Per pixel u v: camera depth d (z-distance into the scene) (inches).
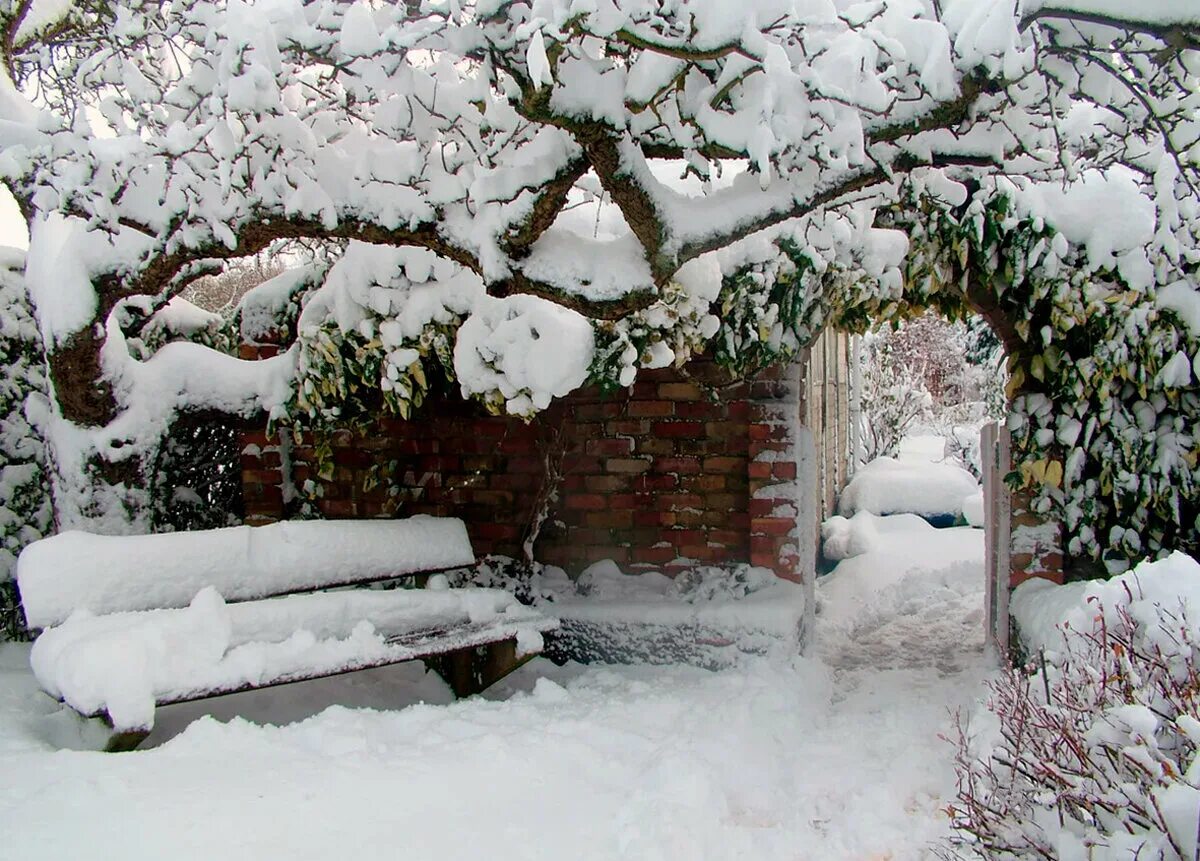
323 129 143.6
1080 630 117.2
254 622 151.1
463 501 228.2
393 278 169.9
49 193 133.6
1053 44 119.0
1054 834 91.4
